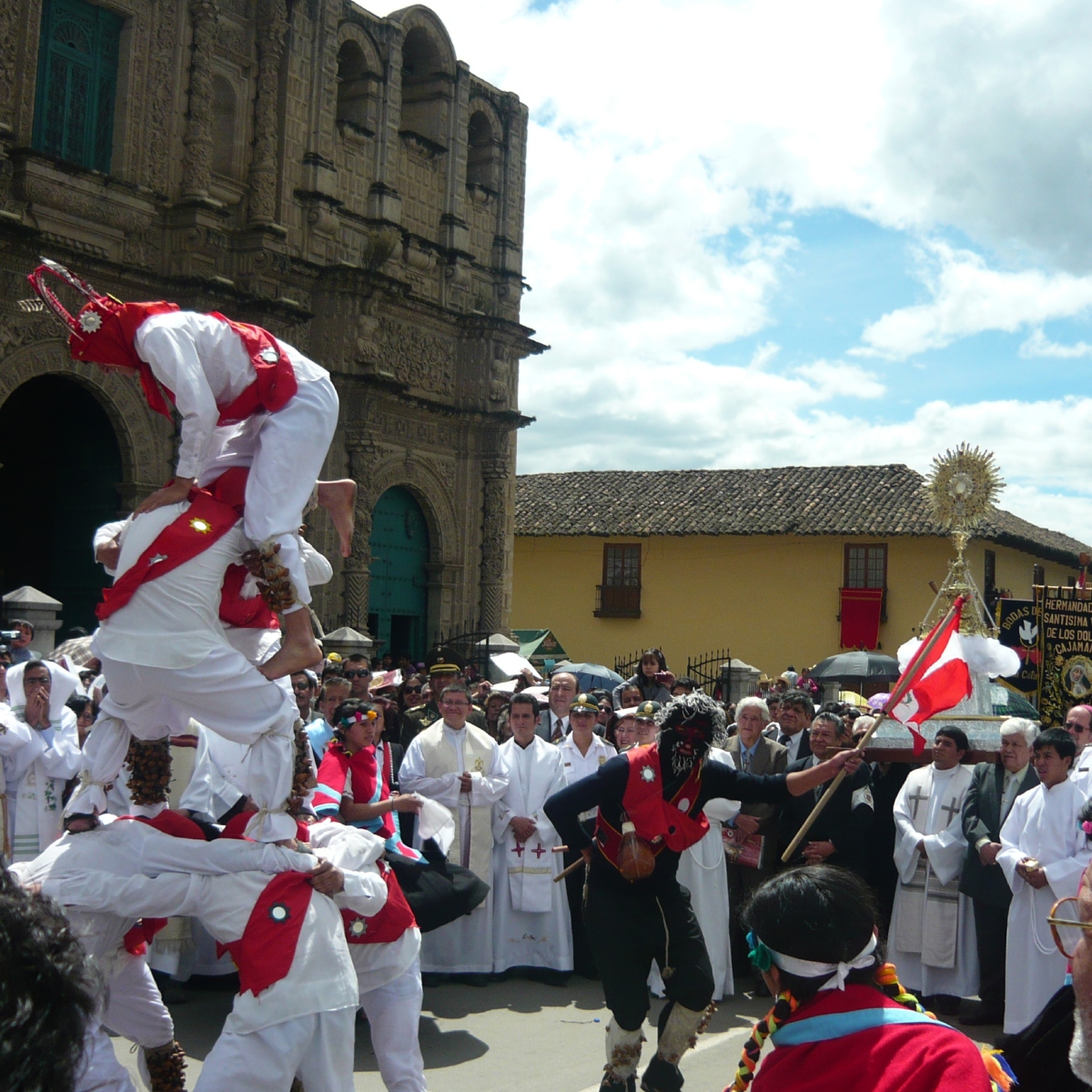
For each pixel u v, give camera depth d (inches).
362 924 193.8
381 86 892.0
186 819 183.0
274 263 781.9
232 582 173.6
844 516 1314.0
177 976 300.4
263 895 171.3
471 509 979.3
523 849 344.5
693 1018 213.3
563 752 370.0
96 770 176.2
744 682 861.8
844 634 1298.0
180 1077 198.7
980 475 459.8
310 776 183.9
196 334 166.2
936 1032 110.5
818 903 115.3
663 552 1405.0
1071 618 547.5
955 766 328.2
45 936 73.0
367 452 857.5
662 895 216.4
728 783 215.8
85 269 692.7
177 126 753.0
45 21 696.4
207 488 175.5
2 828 317.1
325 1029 167.9
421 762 344.8
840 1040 111.4
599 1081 250.7
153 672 163.6
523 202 1037.8
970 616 449.1
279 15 801.6
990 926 312.7
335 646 768.9
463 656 955.3
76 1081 75.0
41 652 586.6
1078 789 281.1
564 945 343.3
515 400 1015.0
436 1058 264.8
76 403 782.5
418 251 921.5
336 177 848.9
